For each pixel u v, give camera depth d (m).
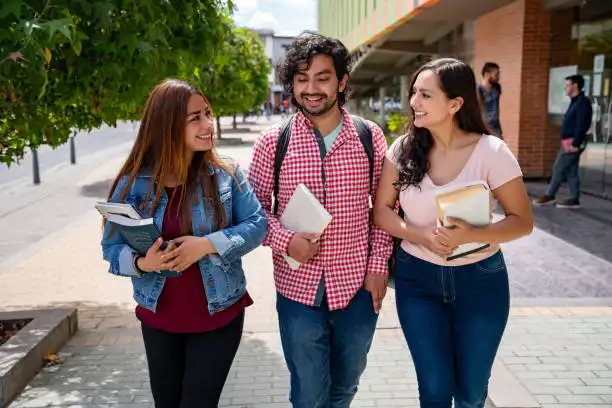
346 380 2.83
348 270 2.69
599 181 10.37
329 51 2.57
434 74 2.51
